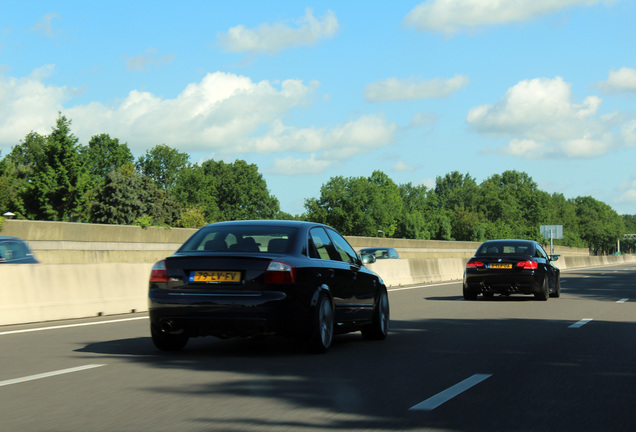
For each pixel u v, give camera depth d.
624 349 9.56
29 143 122.06
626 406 6.04
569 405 6.07
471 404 6.09
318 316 8.94
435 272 32.84
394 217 154.00
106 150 122.81
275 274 8.64
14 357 8.81
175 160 128.25
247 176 135.12
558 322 13.32
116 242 43.06
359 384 7.00
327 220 138.00
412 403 6.12
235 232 9.40
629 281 31.91
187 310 8.67
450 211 188.75
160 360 8.57
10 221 35.69
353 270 10.15
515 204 182.88
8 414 5.69
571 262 61.78
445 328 12.26
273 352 9.30
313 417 5.59
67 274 14.41
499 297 20.80
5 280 12.99
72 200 80.94
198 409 5.87
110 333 11.45
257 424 5.36
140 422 5.42
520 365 8.20
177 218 99.31
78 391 6.63
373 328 10.70
